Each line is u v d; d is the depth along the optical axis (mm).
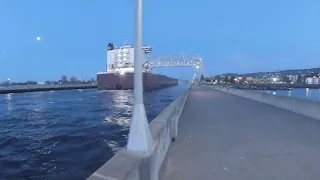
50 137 21719
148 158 3965
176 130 8781
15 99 77375
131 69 111938
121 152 4055
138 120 4289
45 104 59125
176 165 5898
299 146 7621
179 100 14977
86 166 13242
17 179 11734
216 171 5523
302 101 15398
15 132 24828
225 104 22219
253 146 7605
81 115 37844
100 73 115938
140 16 4410
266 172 5484
